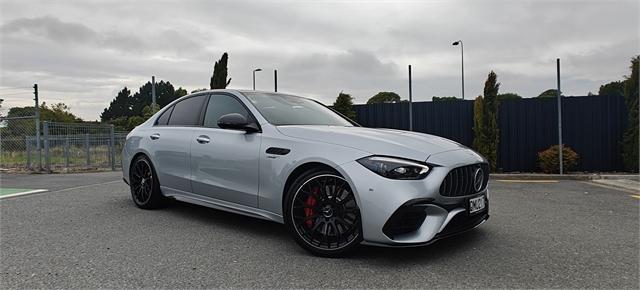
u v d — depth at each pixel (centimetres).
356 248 309
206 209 502
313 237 325
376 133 348
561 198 620
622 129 1009
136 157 512
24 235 380
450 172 307
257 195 366
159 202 496
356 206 304
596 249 345
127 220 442
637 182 815
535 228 417
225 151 395
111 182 807
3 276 279
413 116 1120
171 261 311
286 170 342
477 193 333
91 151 1280
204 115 445
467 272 289
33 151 1198
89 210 496
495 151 1033
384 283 269
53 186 732
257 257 321
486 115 1040
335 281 273
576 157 984
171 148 457
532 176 932
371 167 301
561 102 1040
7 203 543
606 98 1015
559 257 322
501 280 274
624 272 290
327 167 323
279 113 405
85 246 347
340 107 1149
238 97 418
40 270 291
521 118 1056
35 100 1121
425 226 296
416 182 292
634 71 963
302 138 346
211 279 276
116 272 288
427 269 294
